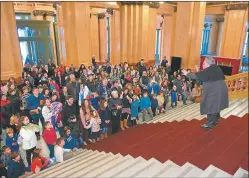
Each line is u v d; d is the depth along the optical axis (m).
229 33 15.93
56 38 16.02
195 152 3.79
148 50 16.30
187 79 9.58
